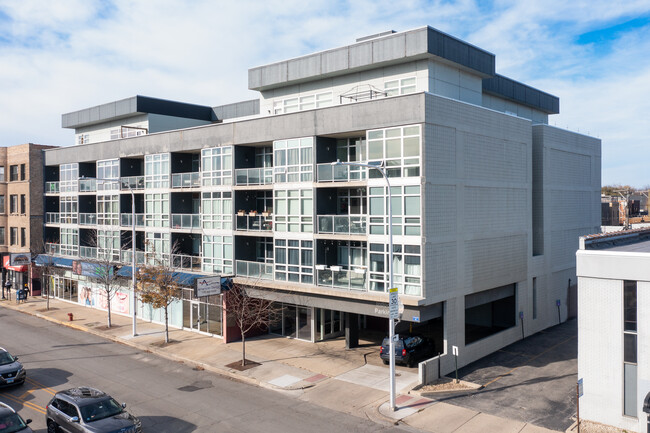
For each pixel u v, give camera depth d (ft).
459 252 85.61
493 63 103.96
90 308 138.31
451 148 83.71
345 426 61.77
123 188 130.62
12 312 136.15
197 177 112.78
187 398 71.51
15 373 75.77
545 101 136.56
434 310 81.87
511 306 102.99
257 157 108.68
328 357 89.71
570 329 111.34
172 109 140.36
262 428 61.21
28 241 157.69
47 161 157.89
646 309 59.00
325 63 100.63
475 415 64.95
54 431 59.93
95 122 149.38
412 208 79.46
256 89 113.19
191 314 110.42
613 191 298.56
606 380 61.87
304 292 92.07
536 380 78.02
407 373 81.10
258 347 96.84
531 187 106.42
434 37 89.51
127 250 127.34
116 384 77.71
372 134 83.82
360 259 93.40
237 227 104.58
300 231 93.45
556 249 115.85
